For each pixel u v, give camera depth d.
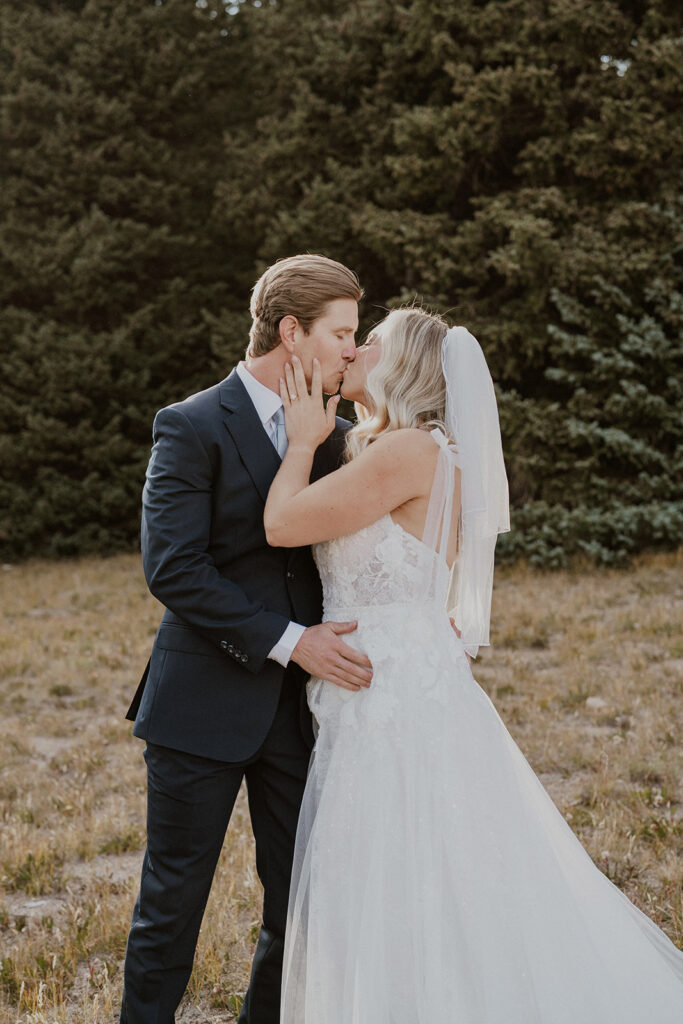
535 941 2.22
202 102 14.23
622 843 3.69
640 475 9.92
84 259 13.16
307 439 2.34
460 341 2.49
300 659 2.28
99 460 13.48
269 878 2.45
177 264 14.28
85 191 14.01
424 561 2.39
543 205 9.94
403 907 2.17
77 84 13.55
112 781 4.85
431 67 10.73
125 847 4.04
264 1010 2.48
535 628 7.53
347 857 2.24
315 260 2.36
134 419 13.69
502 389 11.34
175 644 2.37
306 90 11.81
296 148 12.04
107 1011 2.79
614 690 5.78
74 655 7.61
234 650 2.26
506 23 10.19
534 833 2.36
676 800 4.17
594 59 9.95
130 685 6.73
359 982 2.12
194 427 2.29
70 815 4.41
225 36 14.37
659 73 9.93
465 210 11.45
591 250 9.99
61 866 3.91
